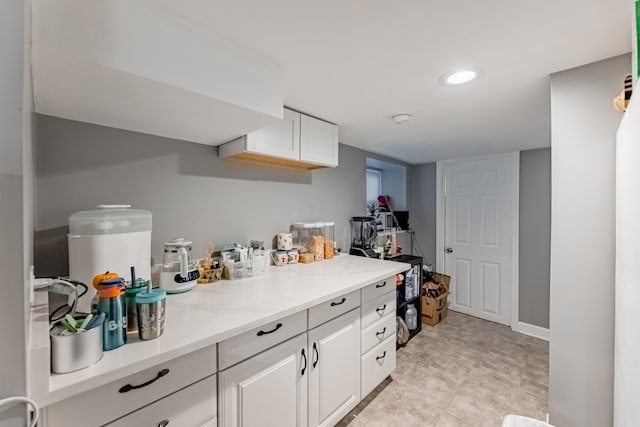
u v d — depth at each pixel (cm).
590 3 84
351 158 274
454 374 216
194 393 95
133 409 82
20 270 50
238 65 108
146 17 86
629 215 76
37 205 113
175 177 153
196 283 148
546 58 115
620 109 101
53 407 69
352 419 169
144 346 85
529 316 290
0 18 49
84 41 76
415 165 382
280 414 123
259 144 155
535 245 289
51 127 116
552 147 127
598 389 118
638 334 65
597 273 117
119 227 113
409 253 370
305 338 134
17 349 50
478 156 326
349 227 271
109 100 102
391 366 198
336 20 93
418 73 128
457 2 84
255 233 192
